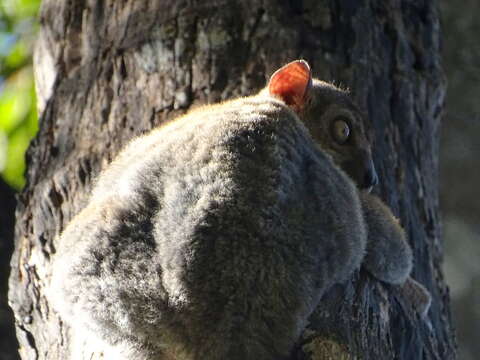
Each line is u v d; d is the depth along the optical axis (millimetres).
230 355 7660
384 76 11016
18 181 16641
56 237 10102
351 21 10953
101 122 10594
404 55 11320
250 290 7648
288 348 7824
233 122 8094
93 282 7875
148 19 10906
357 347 8500
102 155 10328
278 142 7988
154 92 10508
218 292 7645
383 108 10867
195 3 10828
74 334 9352
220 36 10617
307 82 9234
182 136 8148
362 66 10805
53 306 9289
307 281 7820
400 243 9336
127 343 7996
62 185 10336
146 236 7844
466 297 20109
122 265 7832
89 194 9852
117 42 10969
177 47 10633
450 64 18594
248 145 7914
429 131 11484
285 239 7746
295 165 7988
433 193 11312
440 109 11891
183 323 7738
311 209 7934
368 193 9812
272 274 7680
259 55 10523
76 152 10539
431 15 11883
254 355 7668
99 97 10758
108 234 7922
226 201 7688
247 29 10664
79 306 7949
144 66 10688
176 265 7680
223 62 10492
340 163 9961
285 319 7730
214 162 7820
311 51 10648
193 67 10508
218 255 7641
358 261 8312
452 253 20047
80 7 11594
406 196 10672
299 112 9516
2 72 17297
